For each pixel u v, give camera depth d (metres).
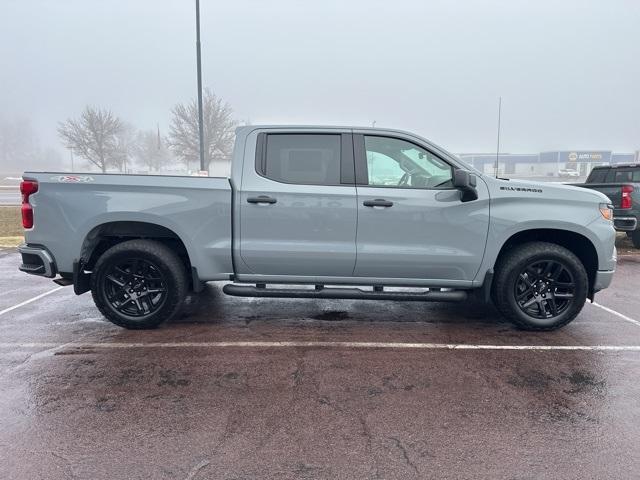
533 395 3.50
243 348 4.37
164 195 4.59
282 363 4.04
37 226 4.62
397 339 4.64
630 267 8.21
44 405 3.32
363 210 4.55
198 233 4.63
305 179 4.63
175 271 4.71
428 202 4.55
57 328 4.92
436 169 4.67
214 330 4.86
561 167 63.25
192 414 3.21
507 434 3.00
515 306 4.76
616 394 3.53
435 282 4.74
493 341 4.59
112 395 3.46
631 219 9.15
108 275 4.71
